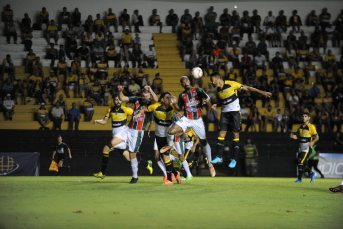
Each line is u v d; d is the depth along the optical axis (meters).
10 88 35.38
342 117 36.44
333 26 46.31
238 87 14.48
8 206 8.48
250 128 36.00
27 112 35.41
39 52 41.22
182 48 42.28
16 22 43.25
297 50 43.44
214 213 7.72
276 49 44.31
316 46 44.00
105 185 15.02
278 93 37.81
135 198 10.16
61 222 6.54
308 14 47.59
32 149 31.69
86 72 39.38
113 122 16.84
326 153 32.03
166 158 15.59
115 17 43.91
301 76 40.25
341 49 44.88
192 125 14.76
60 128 33.62
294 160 32.34
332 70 40.84
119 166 30.19
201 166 31.42
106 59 40.09
